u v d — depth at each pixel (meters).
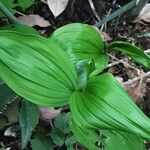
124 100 0.28
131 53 0.32
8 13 0.34
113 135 0.34
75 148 0.39
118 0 0.47
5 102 0.35
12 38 0.27
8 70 0.27
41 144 0.37
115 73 0.43
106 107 0.29
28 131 0.35
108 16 0.43
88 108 0.29
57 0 0.43
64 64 0.29
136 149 0.34
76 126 0.33
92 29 0.34
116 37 0.46
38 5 0.44
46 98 0.30
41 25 0.43
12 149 0.39
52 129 0.38
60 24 0.44
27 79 0.28
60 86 0.30
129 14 0.45
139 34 0.46
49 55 0.28
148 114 0.43
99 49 0.34
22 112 0.35
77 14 0.45
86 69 0.33
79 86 0.31
